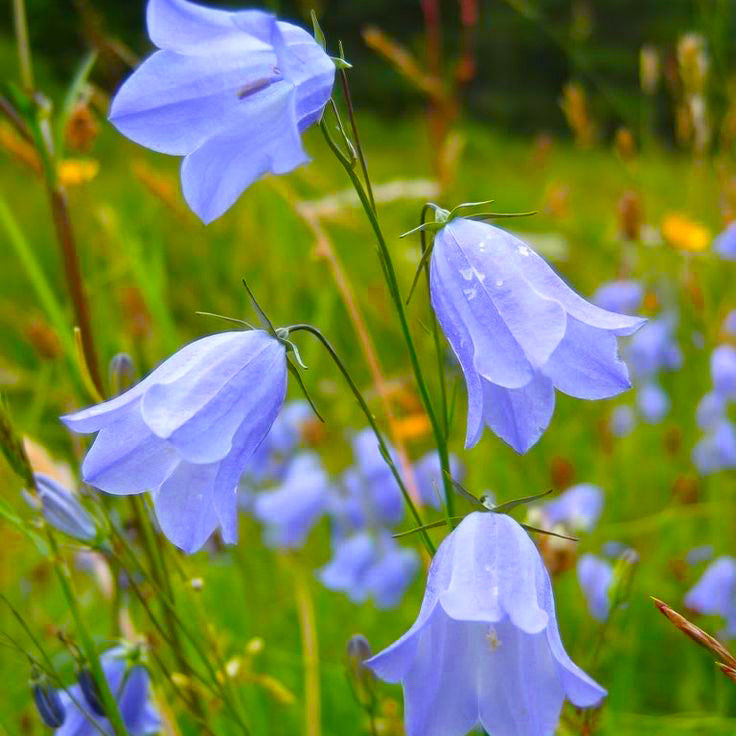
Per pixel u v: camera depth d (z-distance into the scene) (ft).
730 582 0.91
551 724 0.55
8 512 0.63
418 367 0.59
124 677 0.66
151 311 0.94
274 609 0.94
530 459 1.16
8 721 0.81
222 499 0.56
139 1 3.01
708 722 0.79
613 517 1.10
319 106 0.57
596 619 0.84
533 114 5.10
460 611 0.53
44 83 3.24
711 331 1.17
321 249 0.89
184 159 0.56
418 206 1.60
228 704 0.66
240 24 0.54
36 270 0.77
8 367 1.21
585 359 0.57
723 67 1.24
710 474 1.11
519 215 0.58
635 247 1.30
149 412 0.56
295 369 0.58
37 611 0.89
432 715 0.55
